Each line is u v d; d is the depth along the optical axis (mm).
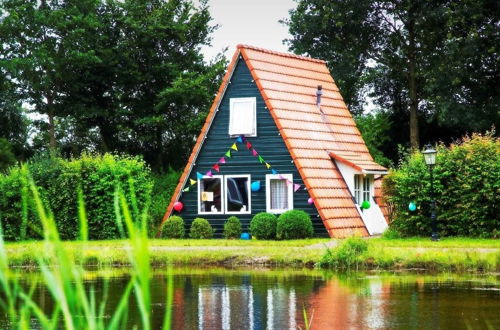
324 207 31328
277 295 16625
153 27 48344
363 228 32938
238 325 13109
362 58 51094
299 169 31734
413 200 28812
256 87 33094
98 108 48812
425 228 28969
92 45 47938
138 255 2629
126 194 33156
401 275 20391
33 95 48688
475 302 15133
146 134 50500
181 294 16984
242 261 23766
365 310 14398
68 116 52719
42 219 2812
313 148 33125
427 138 52281
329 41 50781
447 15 45125
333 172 33250
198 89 48219
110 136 51125
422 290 17047
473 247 24219
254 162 32750
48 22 46375
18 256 24500
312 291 17172
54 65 46375
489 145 28516
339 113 36969
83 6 47906
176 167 51750
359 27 49594
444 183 28703
